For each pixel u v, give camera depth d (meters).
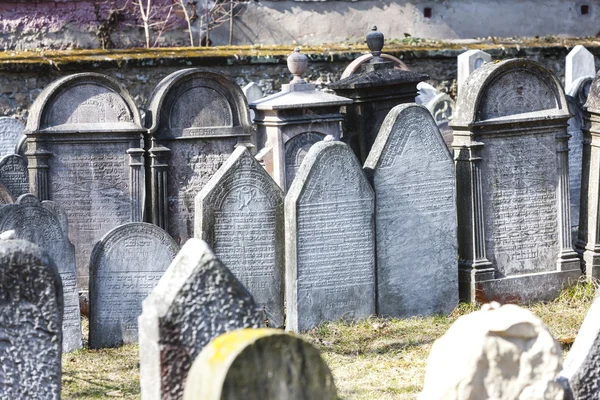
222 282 7.10
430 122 12.98
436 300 13.23
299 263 12.32
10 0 26.52
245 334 6.25
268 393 6.05
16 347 7.63
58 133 14.84
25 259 7.57
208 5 28.17
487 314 6.99
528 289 13.74
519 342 6.90
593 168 14.18
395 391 10.23
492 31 29.97
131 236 12.20
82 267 15.09
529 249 13.81
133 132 15.04
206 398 6.03
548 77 13.73
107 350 12.05
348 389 10.30
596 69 29.39
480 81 13.33
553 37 30.02
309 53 26.53
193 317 7.05
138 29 27.75
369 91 17.38
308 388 6.13
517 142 13.62
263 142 16.48
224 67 26.03
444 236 13.20
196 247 7.20
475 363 6.83
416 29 29.38
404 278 12.98
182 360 7.05
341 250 12.55
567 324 12.62
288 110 16.17
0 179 17.59
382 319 12.80
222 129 15.41
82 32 27.19
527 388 6.89
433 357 7.08
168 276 7.17
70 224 15.05
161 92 15.14
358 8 28.94
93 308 12.16
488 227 13.55
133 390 10.45
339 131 16.58
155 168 15.16
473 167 13.38
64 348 11.99
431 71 27.62
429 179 13.02
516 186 13.66
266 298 12.62
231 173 12.34
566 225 13.98
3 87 24.48
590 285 14.04
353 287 12.66
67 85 14.89
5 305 7.58
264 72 26.31
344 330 12.45
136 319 12.29
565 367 7.59
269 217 12.52
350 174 12.50
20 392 7.69
